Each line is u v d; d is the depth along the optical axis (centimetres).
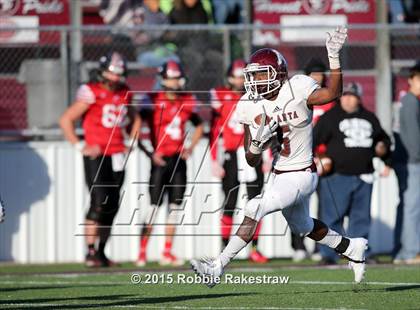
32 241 4438
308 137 2725
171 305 2669
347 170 3984
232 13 4750
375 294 2825
